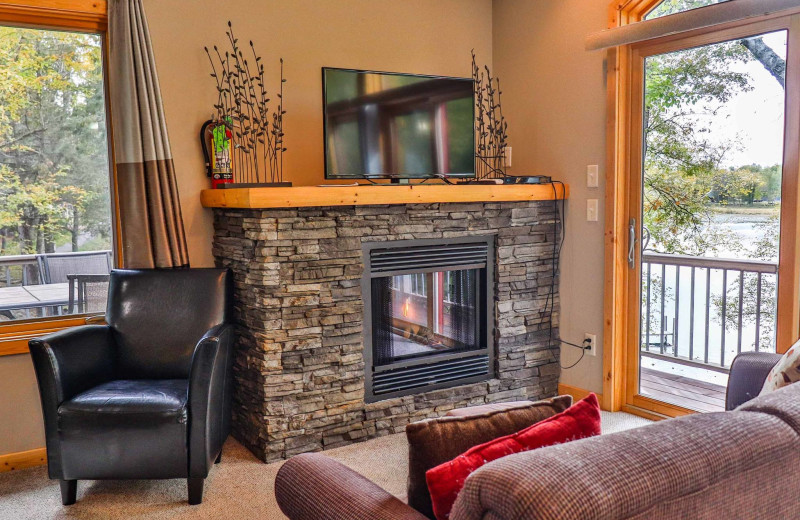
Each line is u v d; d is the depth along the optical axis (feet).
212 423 9.17
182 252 10.96
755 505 3.59
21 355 10.28
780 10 9.32
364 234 10.93
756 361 7.44
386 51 12.91
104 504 9.06
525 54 13.46
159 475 8.82
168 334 10.30
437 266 11.84
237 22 11.44
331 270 10.68
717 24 10.09
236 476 9.95
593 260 12.44
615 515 2.99
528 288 12.80
